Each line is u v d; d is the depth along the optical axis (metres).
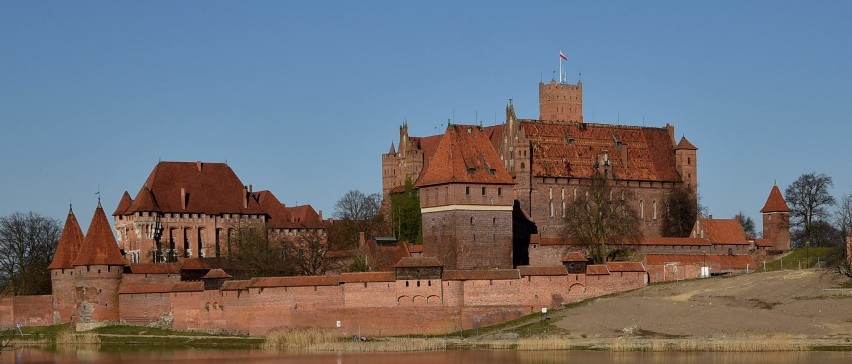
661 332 161.25
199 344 174.88
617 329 164.62
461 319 176.25
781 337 153.38
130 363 155.50
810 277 182.50
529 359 148.00
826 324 159.88
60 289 197.62
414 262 176.88
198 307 186.88
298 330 175.88
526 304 178.75
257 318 181.88
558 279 180.50
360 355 157.62
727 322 163.12
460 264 192.38
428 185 196.62
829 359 140.50
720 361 141.38
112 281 194.12
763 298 174.25
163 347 173.12
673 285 188.12
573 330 166.38
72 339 182.38
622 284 184.50
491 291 177.75
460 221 192.75
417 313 176.00
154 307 191.00
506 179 196.38
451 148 196.12
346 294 177.50
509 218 195.88
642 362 142.38
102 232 196.38
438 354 156.00
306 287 179.38
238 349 168.25
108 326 192.00
